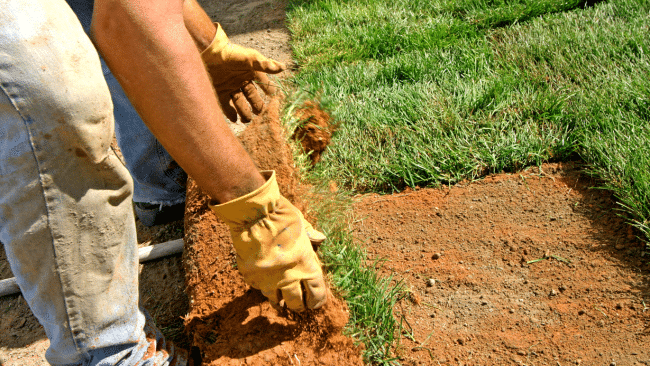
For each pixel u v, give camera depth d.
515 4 3.84
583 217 2.15
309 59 3.64
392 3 4.29
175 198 2.53
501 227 2.18
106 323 1.37
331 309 1.69
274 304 1.61
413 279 2.02
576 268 1.94
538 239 2.09
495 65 3.20
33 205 1.21
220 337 1.70
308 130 2.42
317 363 1.60
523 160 2.48
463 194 2.39
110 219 1.33
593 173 2.28
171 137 1.22
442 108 2.80
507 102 2.77
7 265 2.48
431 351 1.74
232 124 3.12
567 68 3.00
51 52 1.13
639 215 1.99
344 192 2.43
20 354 1.99
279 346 1.64
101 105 1.22
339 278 1.85
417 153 2.57
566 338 1.70
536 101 2.73
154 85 1.17
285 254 1.47
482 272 2.01
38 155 1.16
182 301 2.14
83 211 1.27
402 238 2.22
